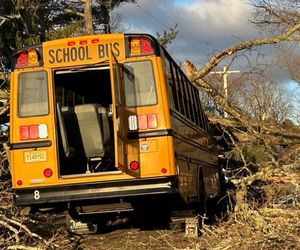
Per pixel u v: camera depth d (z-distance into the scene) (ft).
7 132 41.19
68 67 29.35
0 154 38.52
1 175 36.83
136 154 28.14
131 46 29.09
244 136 47.96
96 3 83.87
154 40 29.07
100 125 30.25
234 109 48.08
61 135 29.43
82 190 28.27
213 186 48.11
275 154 37.50
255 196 32.73
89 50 29.25
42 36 60.39
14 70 29.81
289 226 25.82
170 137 28.27
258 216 26.99
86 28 73.31
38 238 30.17
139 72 28.86
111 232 37.09
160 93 28.63
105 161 31.65
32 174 28.86
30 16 60.08
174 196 30.01
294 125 46.47
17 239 27.91
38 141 29.04
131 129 28.35
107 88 35.12
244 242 25.72
